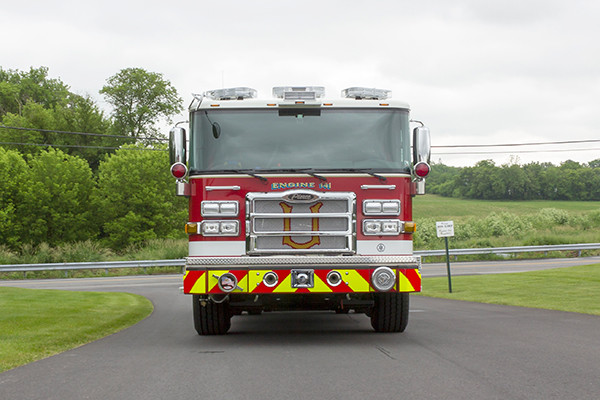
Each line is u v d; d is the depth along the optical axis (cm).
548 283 2112
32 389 650
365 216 934
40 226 6209
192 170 947
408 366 747
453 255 3906
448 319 1262
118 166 6562
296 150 944
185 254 4112
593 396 592
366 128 953
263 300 972
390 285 912
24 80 8862
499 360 780
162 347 942
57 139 7844
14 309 1509
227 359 816
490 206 10775
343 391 621
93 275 3644
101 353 887
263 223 927
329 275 910
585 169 11969
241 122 952
